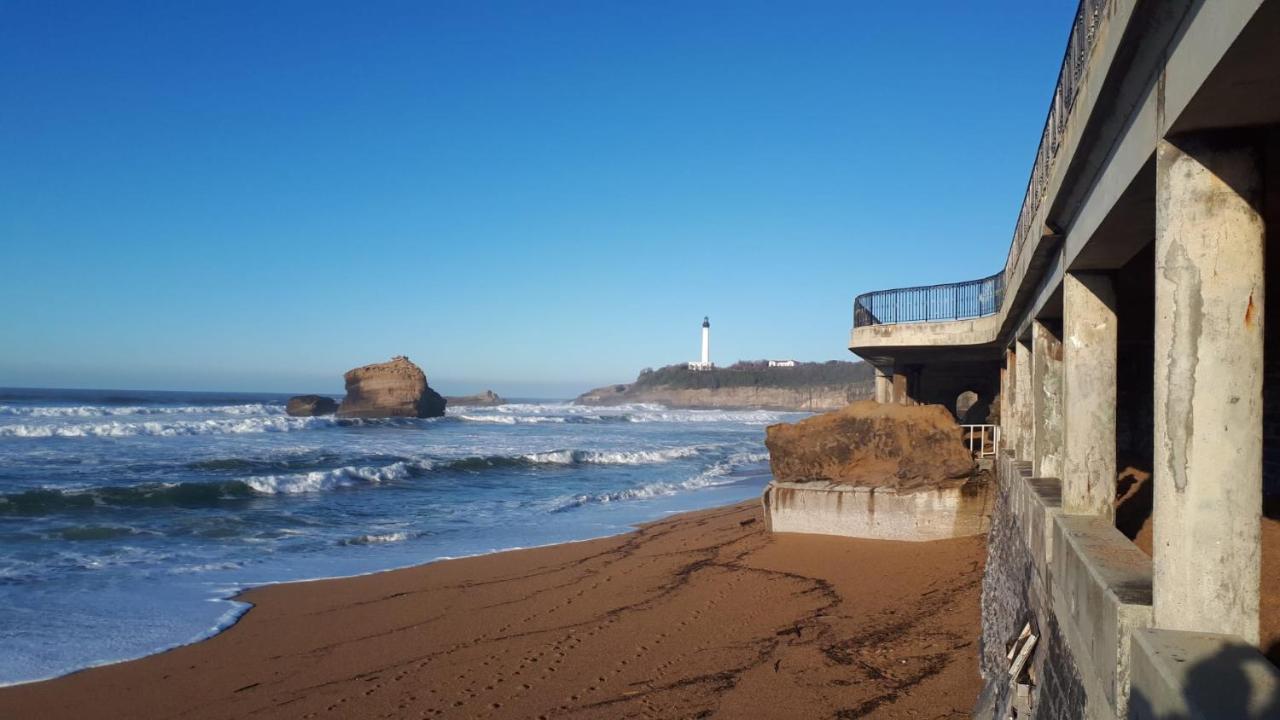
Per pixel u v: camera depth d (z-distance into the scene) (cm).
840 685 860
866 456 1564
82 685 962
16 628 1159
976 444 2048
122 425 4550
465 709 871
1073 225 590
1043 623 570
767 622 1088
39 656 1052
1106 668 365
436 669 994
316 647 1094
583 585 1368
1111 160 450
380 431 6034
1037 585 606
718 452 4606
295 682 969
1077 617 438
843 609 1108
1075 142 503
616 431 6756
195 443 4138
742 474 3553
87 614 1232
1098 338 607
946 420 1490
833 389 14350
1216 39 264
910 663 902
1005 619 756
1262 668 285
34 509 2127
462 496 2628
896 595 1144
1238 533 320
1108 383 593
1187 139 331
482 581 1434
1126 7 344
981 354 2000
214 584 1427
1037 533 622
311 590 1386
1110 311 610
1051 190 603
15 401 10081
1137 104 382
